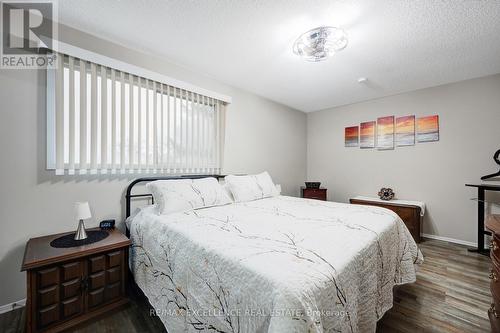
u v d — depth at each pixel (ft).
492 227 4.08
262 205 7.13
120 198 6.40
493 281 4.07
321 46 6.20
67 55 5.44
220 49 6.73
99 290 4.65
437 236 9.77
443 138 9.59
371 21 5.33
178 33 5.94
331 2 4.75
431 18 5.20
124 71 6.28
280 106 12.35
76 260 4.38
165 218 5.24
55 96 5.23
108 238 5.13
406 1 4.67
